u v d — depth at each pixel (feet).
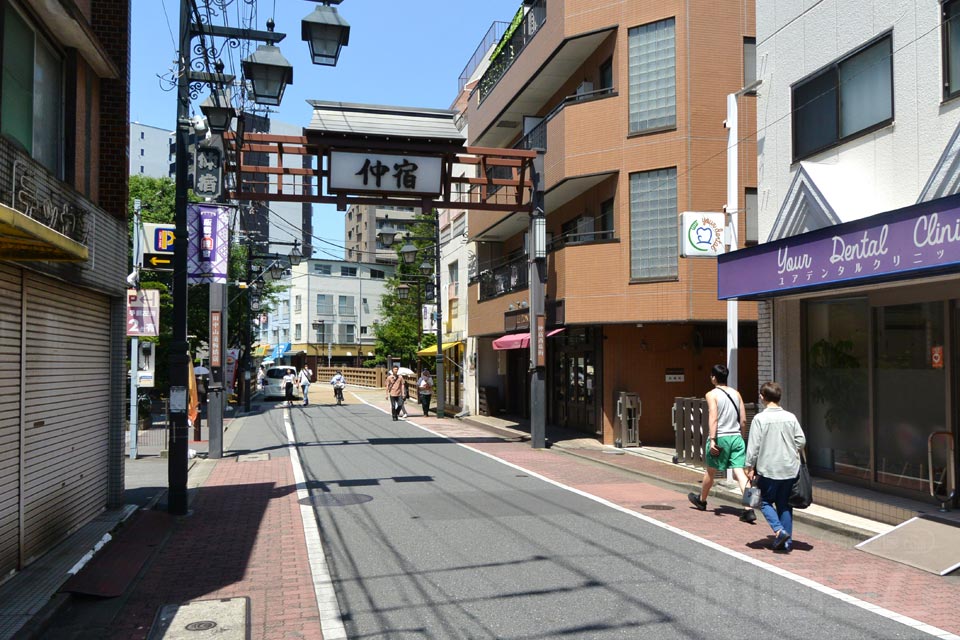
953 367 26.27
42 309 23.63
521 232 77.77
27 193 18.79
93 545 24.79
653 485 37.45
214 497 35.68
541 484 37.81
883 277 24.14
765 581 20.29
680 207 50.26
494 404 83.35
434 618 17.65
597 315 52.34
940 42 25.76
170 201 92.07
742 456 28.91
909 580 20.30
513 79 67.56
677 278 50.16
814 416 34.04
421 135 47.19
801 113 33.94
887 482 29.25
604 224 55.83
